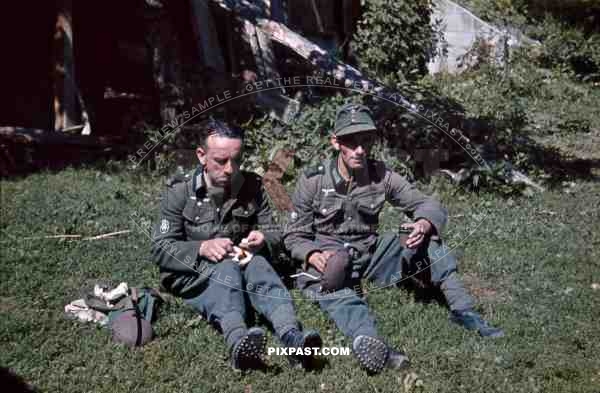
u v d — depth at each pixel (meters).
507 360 4.31
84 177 7.85
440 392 4.01
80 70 10.48
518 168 9.02
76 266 5.52
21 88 10.29
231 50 10.59
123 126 9.39
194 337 4.51
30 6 10.38
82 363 4.25
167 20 9.14
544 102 13.77
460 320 4.74
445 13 15.34
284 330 4.25
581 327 4.83
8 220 6.29
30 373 4.12
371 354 4.16
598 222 7.12
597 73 16.30
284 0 12.23
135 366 4.19
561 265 5.90
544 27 18.05
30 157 8.43
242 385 4.05
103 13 10.81
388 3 12.85
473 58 15.04
